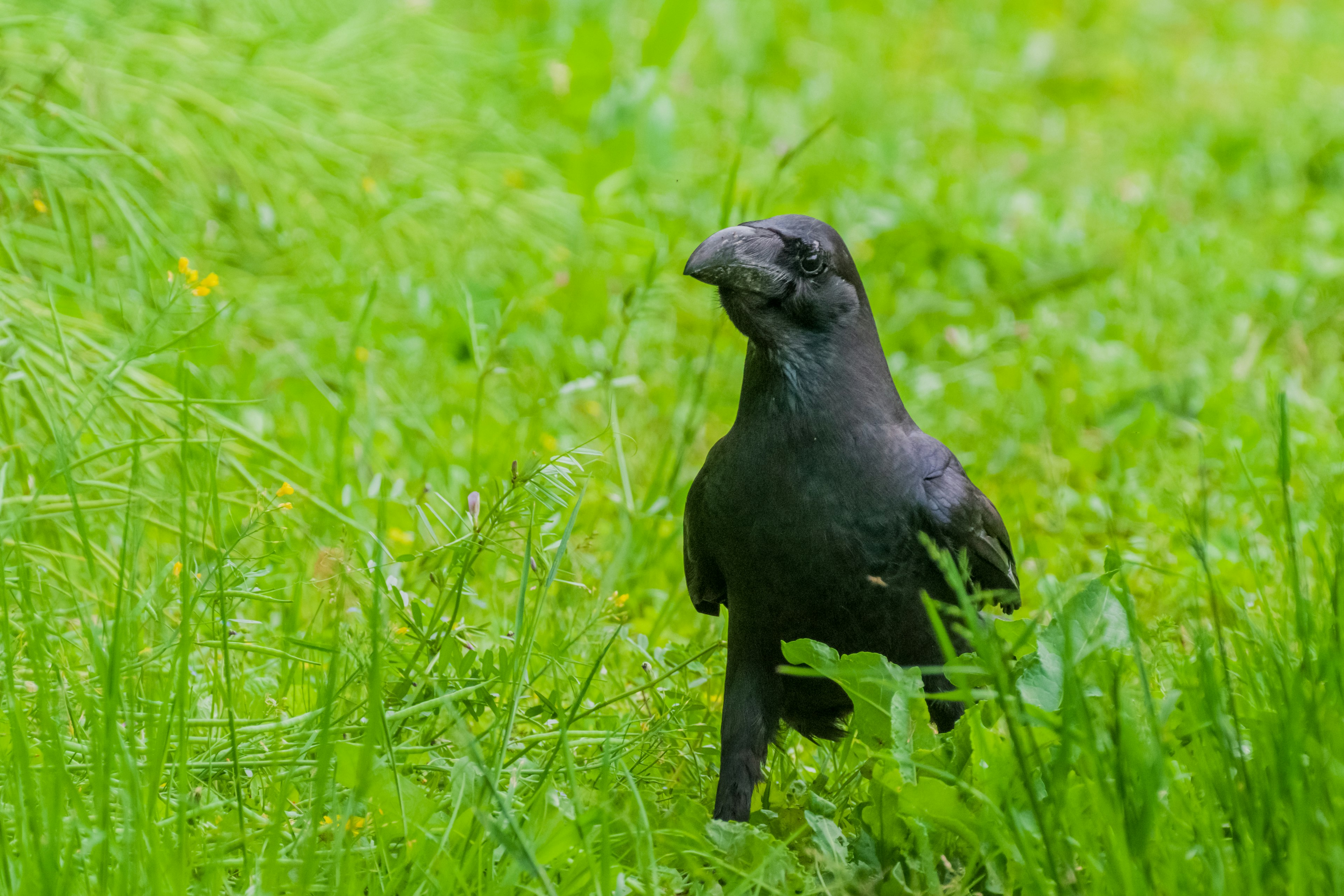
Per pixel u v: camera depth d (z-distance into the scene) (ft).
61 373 30.66
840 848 19.44
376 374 39.14
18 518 24.11
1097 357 43.01
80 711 21.95
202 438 30.99
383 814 19.08
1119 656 20.20
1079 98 76.43
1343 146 65.21
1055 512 33.81
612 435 35.53
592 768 21.95
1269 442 36.65
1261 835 17.01
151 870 16.74
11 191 34.88
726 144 60.75
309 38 49.70
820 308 22.84
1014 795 18.88
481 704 22.11
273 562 27.55
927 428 39.83
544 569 22.89
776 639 23.20
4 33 38.04
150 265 37.83
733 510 22.88
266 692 24.21
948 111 70.69
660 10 65.57
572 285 45.75
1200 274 50.01
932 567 23.06
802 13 79.82
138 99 41.11
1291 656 20.92
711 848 19.62
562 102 59.98
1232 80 78.23
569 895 18.33
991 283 50.11
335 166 45.91
